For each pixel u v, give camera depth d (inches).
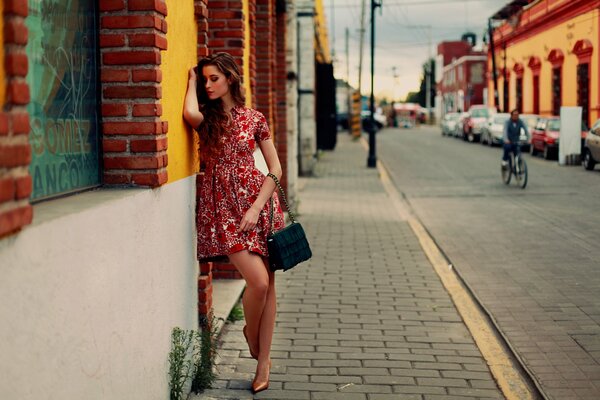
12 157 87.4
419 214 506.9
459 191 650.2
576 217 477.1
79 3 134.8
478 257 353.4
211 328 205.5
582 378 194.4
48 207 112.0
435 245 389.4
